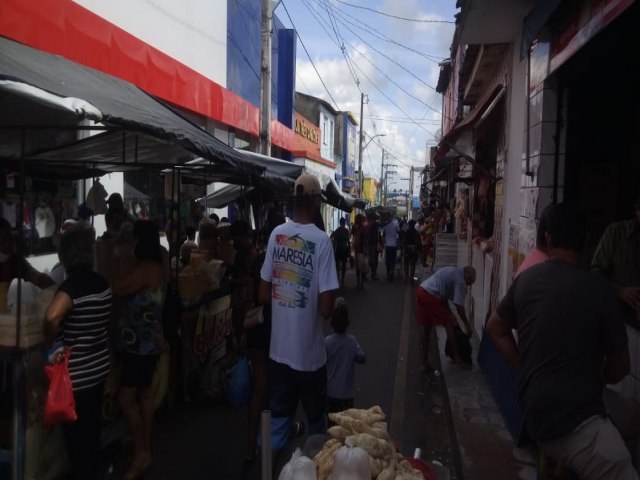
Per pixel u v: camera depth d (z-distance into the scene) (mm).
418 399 7090
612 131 5707
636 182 5645
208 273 6711
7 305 3992
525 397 3105
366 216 21078
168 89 10594
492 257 8875
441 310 7816
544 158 5812
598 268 4262
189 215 12219
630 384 4035
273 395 3924
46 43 7133
